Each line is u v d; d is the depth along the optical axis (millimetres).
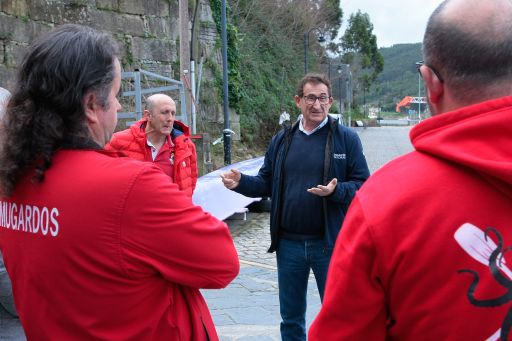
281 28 29656
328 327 1294
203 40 17391
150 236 1406
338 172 3252
